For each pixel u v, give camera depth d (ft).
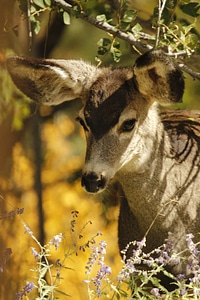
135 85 43.55
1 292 46.65
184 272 43.06
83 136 65.10
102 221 59.47
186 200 44.19
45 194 61.98
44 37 61.36
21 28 54.44
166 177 44.04
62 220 60.64
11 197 58.08
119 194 47.01
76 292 55.83
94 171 41.88
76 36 71.77
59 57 71.51
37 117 60.23
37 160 59.77
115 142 42.57
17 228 54.44
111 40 45.34
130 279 37.63
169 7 43.80
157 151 43.86
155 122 43.80
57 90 44.96
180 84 42.75
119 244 46.37
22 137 58.13
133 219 45.27
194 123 46.55
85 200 60.90
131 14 44.04
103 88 43.50
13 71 44.75
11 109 50.11
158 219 44.06
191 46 44.83
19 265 52.80
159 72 42.75
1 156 48.96
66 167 63.36
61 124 66.54
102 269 36.70
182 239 44.06
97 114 42.75
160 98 43.32
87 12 44.55
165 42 43.70
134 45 45.11
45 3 45.80
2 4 41.37
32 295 42.75
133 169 43.62
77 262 57.00
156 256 44.42
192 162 44.60
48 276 52.60
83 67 44.75
